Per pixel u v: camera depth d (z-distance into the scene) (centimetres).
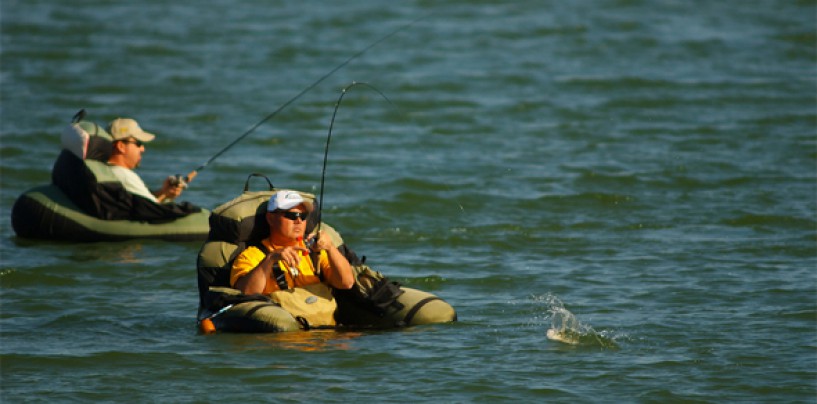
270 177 5419
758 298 3347
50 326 3111
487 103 7219
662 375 2602
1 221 4688
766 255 3953
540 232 4406
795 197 4900
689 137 6234
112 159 4444
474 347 2828
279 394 2480
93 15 10319
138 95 7450
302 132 6525
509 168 5569
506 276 3719
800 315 3133
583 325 3031
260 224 3069
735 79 7844
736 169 5456
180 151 6044
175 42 9181
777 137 6184
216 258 3045
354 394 2475
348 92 7581
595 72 8112
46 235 4344
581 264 3878
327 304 3048
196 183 5338
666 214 4662
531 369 2647
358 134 6462
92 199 4325
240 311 2944
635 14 10294
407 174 5409
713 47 8988
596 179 5309
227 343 2852
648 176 5341
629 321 3097
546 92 7519
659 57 8650
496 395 2469
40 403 2438
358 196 4988
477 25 9862
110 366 2688
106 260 4028
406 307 3070
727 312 3184
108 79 7894
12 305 3372
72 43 9100
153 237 4366
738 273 3688
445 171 5503
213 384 2548
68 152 4406
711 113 6856
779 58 8594
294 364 2681
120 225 4341
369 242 4275
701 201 4872
